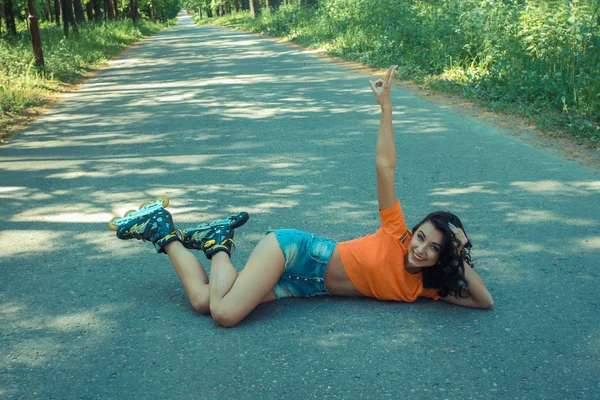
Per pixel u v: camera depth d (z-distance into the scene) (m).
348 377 2.78
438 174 5.94
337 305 3.49
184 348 3.04
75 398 2.66
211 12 97.75
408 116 8.77
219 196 5.44
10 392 2.70
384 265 3.32
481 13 13.06
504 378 2.75
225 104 10.16
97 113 9.84
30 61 14.33
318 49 19.75
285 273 3.46
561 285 3.64
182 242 3.55
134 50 24.95
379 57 15.11
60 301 3.56
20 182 6.03
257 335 3.17
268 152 6.93
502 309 3.39
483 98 9.83
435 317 3.32
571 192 5.34
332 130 7.95
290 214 4.94
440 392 2.66
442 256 3.20
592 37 10.27
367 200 5.24
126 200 5.39
